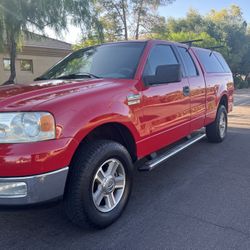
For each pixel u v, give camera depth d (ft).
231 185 14.92
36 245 10.14
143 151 12.88
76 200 10.00
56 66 15.62
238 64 117.50
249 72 126.21
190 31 108.88
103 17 92.22
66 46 82.58
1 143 8.86
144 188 14.69
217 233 10.68
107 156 10.76
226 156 19.66
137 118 12.18
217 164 18.11
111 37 94.79
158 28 95.76
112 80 12.21
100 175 10.82
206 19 123.44
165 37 91.61
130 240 10.35
